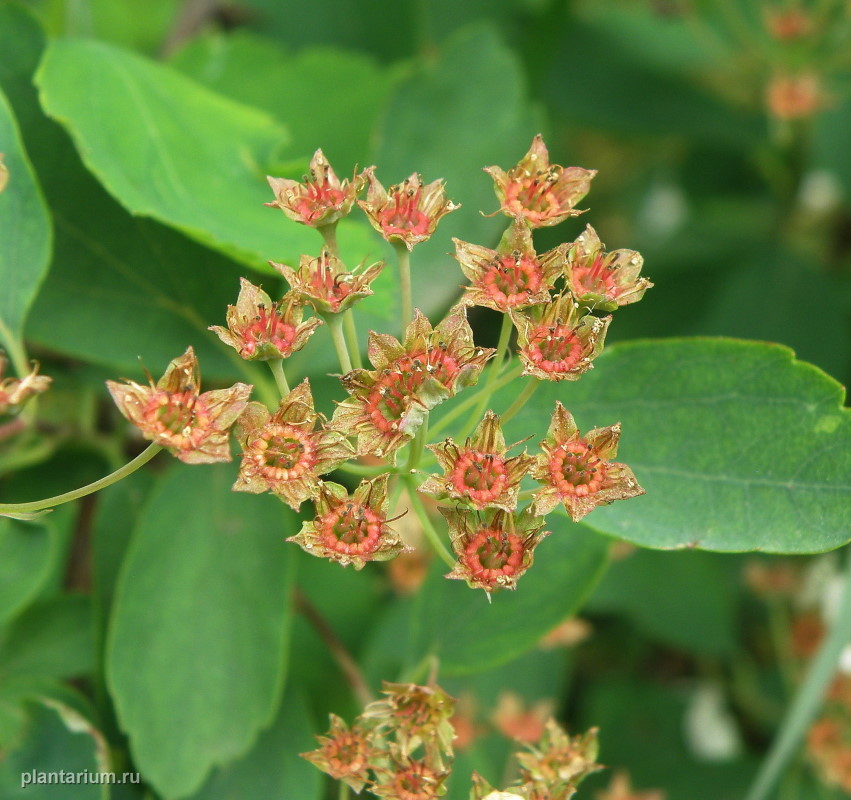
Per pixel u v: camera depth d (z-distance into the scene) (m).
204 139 0.16
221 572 0.16
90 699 0.16
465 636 0.16
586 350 0.14
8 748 0.15
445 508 0.14
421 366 0.14
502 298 0.14
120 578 0.15
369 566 0.18
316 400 0.16
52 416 0.16
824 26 0.19
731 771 0.18
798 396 0.15
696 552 0.19
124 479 0.16
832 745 0.18
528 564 0.14
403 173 0.17
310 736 0.16
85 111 0.15
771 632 0.19
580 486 0.14
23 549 0.16
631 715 0.19
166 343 0.16
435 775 0.14
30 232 0.15
